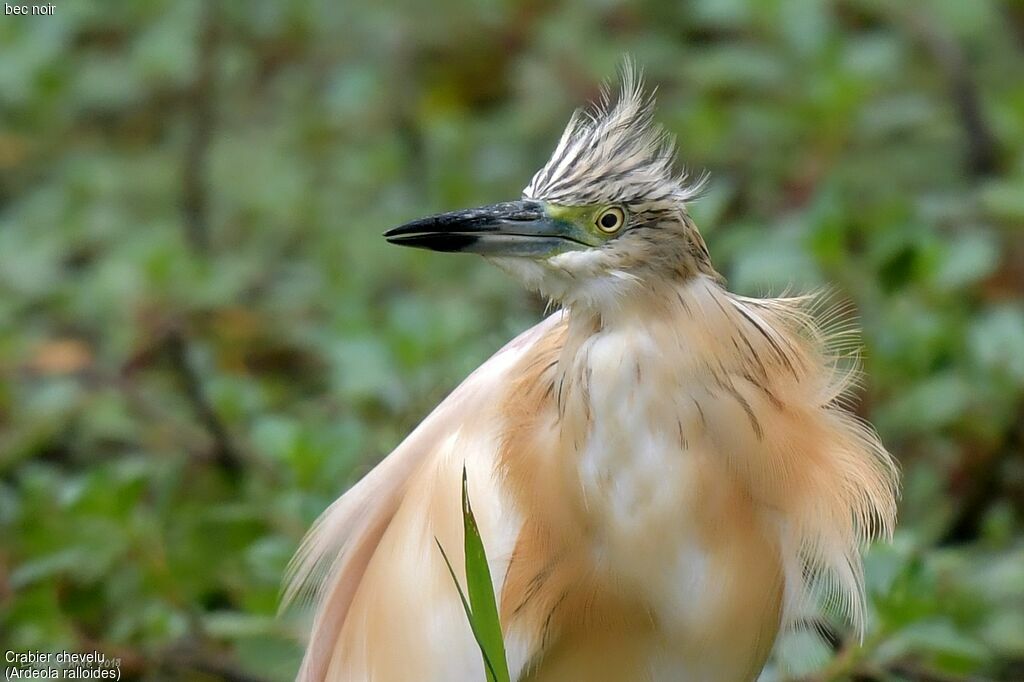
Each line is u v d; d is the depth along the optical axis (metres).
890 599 8.01
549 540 6.93
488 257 6.71
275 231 14.84
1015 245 12.80
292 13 16.67
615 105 7.47
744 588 6.96
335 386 11.78
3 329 12.55
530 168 15.00
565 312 7.43
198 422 11.65
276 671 8.78
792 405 7.00
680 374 6.70
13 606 9.27
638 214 6.62
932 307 11.39
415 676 7.06
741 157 13.88
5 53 16.03
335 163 15.67
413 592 7.09
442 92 16.55
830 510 7.03
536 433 6.96
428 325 10.94
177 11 16.75
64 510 9.22
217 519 9.56
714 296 6.79
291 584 7.91
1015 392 10.81
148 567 9.28
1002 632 9.21
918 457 11.10
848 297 10.59
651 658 7.15
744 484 6.83
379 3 16.78
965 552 9.95
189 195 14.63
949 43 14.23
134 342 12.50
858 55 13.91
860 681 8.58
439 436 7.38
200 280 12.87
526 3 16.75
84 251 14.65
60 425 11.77
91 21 17.45
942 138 14.38
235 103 16.41
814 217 10.91
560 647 7.13
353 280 13.64
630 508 6.80
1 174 16.16
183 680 9.43
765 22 14.44
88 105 16.48
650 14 16.83
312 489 9.70
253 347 13.22
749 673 7.26
